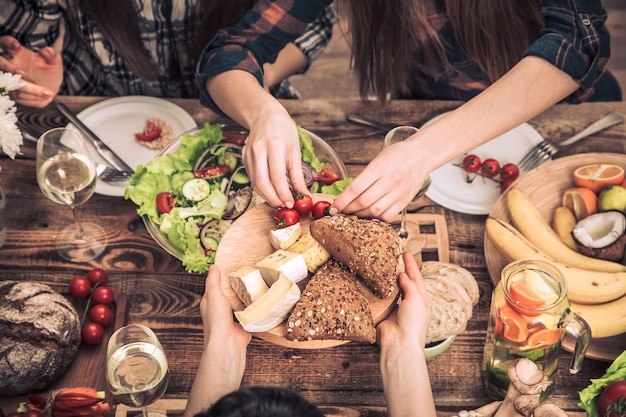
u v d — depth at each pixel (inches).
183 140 57.4
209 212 54.7
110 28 64.2
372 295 49.3
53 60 67.9
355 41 63.7
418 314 47.6
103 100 63.7
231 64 58.8
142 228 57.3
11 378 47.9
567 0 56.6
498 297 46.8
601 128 60.7
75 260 55.7
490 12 61.8
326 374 51.1
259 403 35.8
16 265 55.6
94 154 60.6
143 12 68.1
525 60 56.2
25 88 61.8
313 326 46.8
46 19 68.9
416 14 61.7
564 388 50.4
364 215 50.8
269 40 62.1
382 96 63.7
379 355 51.6
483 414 45.0
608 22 108.7
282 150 52.0
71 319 50.1
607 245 52.6
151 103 63.4
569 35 55.9
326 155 58.1
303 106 63.4
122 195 58.4
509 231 53.5
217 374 46.6
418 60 70.2
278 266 47.8
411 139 52.7
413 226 56.5
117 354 46.3
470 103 54.9
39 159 53.7
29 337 48.5
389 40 62.6
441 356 51.7
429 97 72.8
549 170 57.3
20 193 58.9
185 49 70.6
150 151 61.5
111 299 53.2
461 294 50.8
